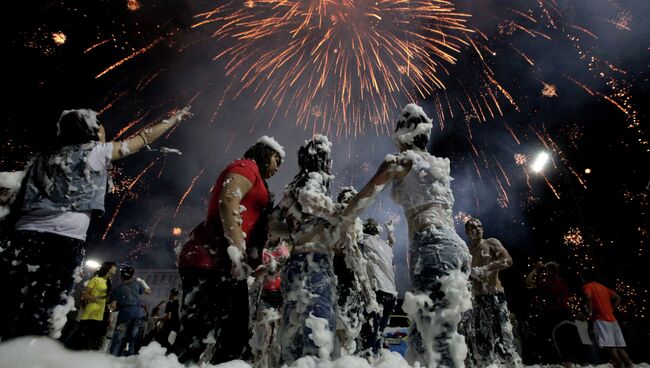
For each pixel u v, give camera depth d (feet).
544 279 19.44
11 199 7.41
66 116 8.35
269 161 9.11
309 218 8.70
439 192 8.05
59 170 7.63
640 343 33.45
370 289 12.44
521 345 26.96
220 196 7.54
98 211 7.85
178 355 7.04
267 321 11.70
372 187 8.18
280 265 8.71
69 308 7.25
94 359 6.64
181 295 7.47
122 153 8.39
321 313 7.79
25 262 6.94
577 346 18.10
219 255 7.54
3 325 6.58
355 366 7.04
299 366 6.95
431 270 7.37
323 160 9.71
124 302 21.90
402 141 9.07
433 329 7.04
